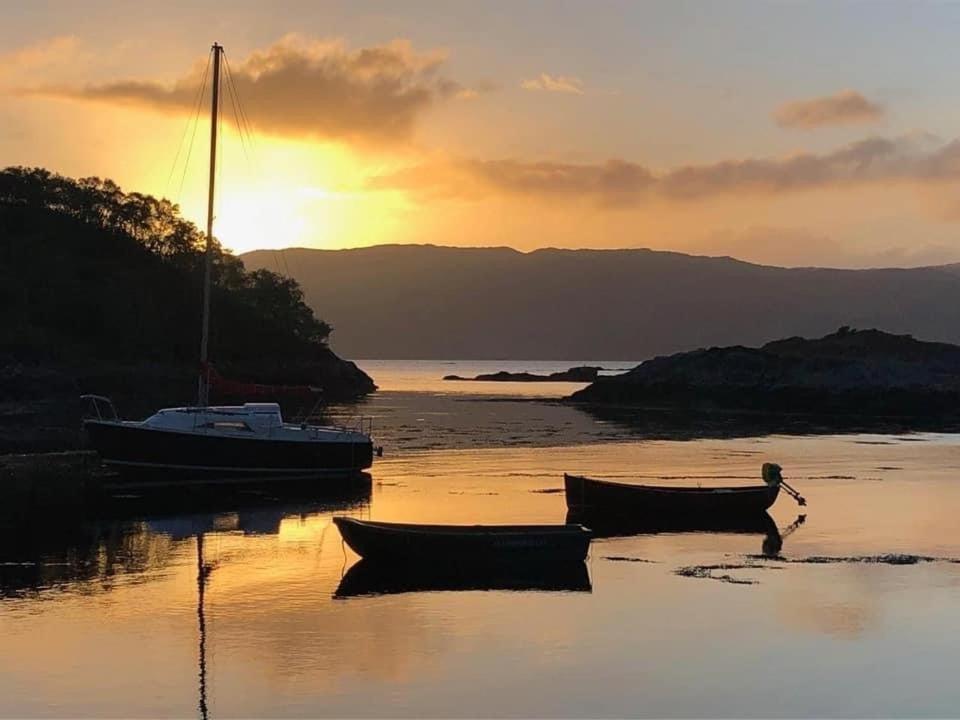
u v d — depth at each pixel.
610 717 14.72
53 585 22.48
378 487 39.72
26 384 88.00
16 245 120.06
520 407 106.25
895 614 20.06
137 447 39.56
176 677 16.23
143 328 115.81
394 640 18.22
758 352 115.94
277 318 156.00
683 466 48.62
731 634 18.64
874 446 61.44
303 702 15.20
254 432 41.25
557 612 20.16
